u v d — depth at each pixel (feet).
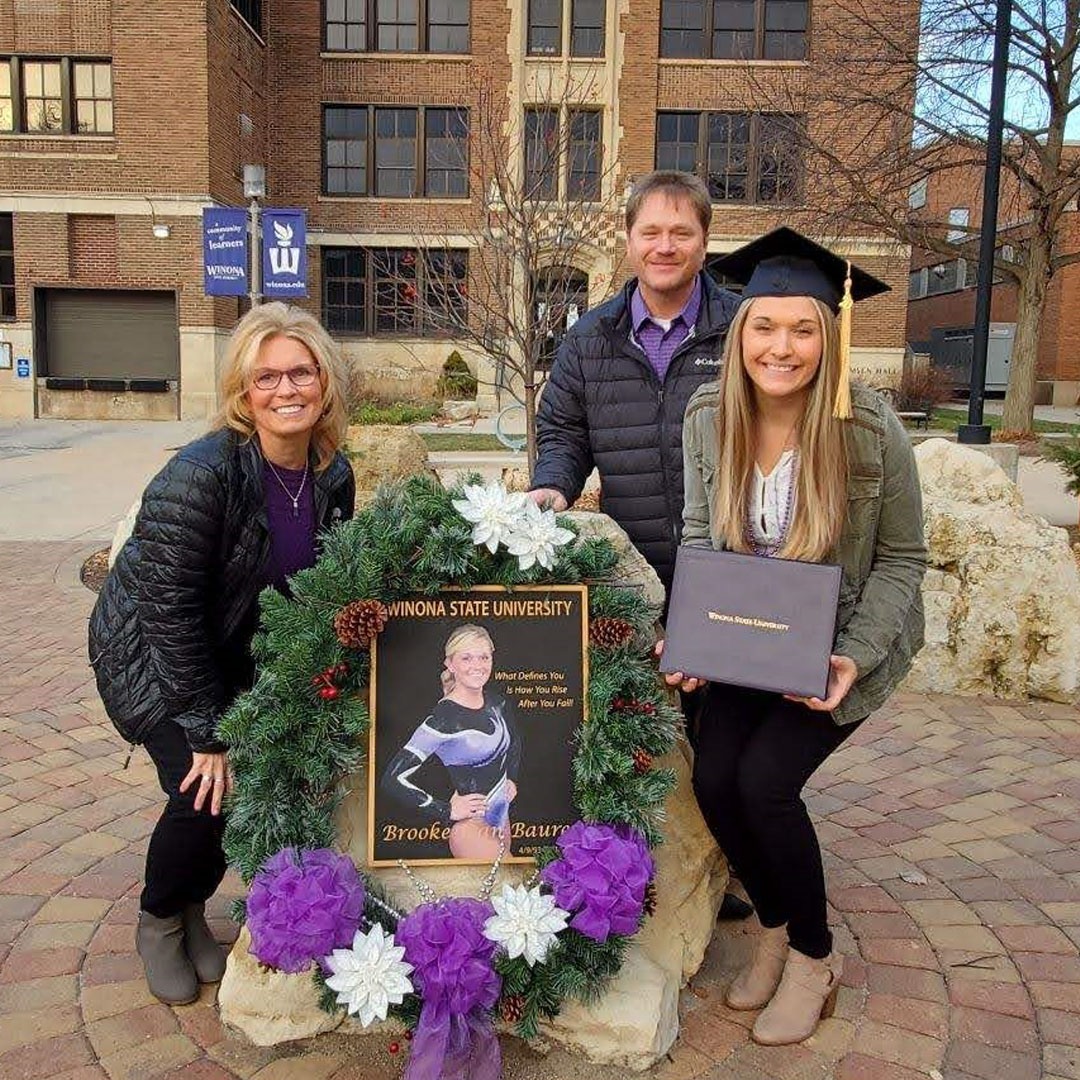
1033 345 61.52
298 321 8.77
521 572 8.59
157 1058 8.73
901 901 11.37
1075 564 18.08
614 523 9.75
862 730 16.53
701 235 9.89
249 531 8.76
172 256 77.05
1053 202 57.67
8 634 21.76
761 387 8.29
